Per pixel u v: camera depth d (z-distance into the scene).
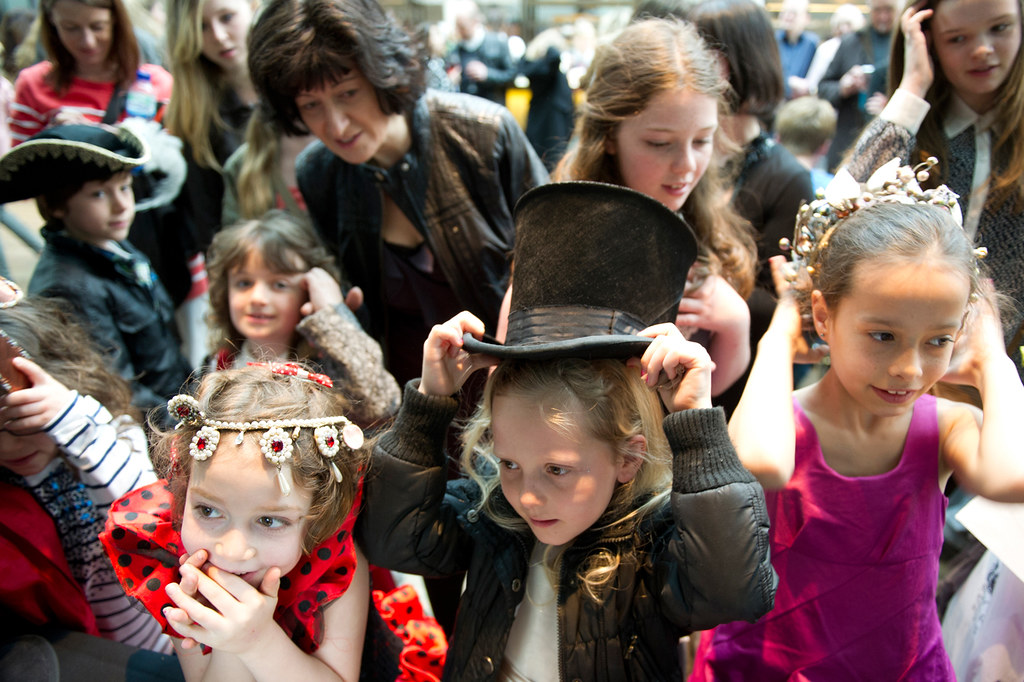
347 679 1.08
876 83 3.49
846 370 1.08
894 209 1.08
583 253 0.99
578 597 1.06
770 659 1.20
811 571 1.18
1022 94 1.36
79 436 1.27
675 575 0.99
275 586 0.97
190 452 0.95
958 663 1.33
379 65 1.50
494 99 5.23
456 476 1.73
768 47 1.78
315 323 1.67
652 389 1.06
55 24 2.44
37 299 1.47
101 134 1.82
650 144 1.37
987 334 1.17
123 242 2.13
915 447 1.15
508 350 0.95
